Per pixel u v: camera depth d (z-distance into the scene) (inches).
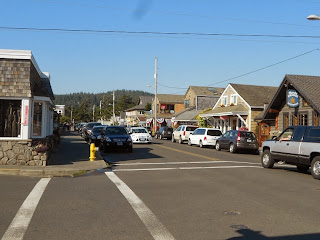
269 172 533.3
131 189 378.3
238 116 1382.9
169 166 598.2
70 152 795.4
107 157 749.9
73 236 218.1
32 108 583.5
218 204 308.2
